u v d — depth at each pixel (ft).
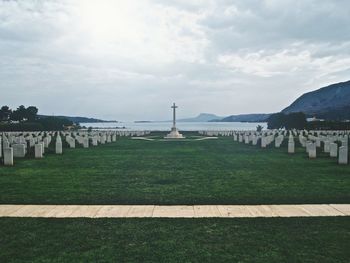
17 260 20.62
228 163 65.82
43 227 26.76
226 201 35.24
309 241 23.67
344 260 20.62
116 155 81.46
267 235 24.89
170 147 106.32
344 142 87.86
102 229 26.27
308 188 41.63
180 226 26.99
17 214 30.42
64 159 72.74
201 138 161.07
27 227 26.76
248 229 26.25
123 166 61.67
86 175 51.57
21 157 75.77
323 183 44.91
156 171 55.57
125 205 33.65
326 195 37.83
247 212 31.07
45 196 37.35
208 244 23.12
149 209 32.12
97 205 33.65
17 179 47.98
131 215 30.17
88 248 22.44
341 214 30.35
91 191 40.01
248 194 38.37
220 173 53.47
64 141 126.72
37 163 65.67
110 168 59.11
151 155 81.51
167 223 27.78
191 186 43.01
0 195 37.78
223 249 22.25
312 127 255.09
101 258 20.85
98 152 89.20
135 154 84.07
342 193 38.81
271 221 28.30
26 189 41.09
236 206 33.19
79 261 20.44
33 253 21.66
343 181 46.32
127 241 23.68
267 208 32.45
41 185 43.62
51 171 55.52
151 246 22.76
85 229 26.27
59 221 28.35
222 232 25.54
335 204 33.86
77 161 69.15
